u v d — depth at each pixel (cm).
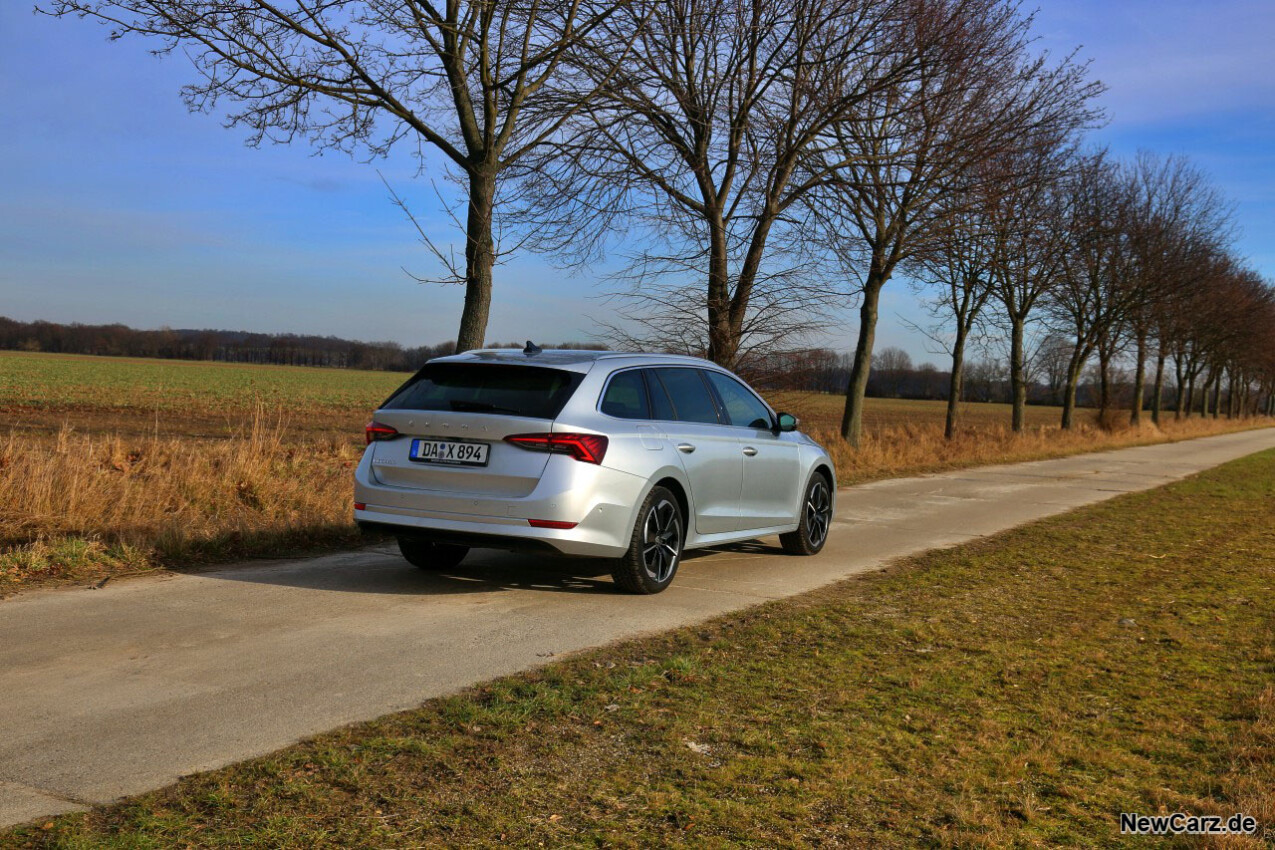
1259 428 7319
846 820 315
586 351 693
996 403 10256
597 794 329
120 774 329
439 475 622
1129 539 1052
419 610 596
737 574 770
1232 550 979
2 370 6266
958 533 1069
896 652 534
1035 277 2944
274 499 981
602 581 711
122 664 461
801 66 1517
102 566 686
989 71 1684
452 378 652
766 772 354
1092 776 359
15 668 448
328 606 598
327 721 390
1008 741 392
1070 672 502
